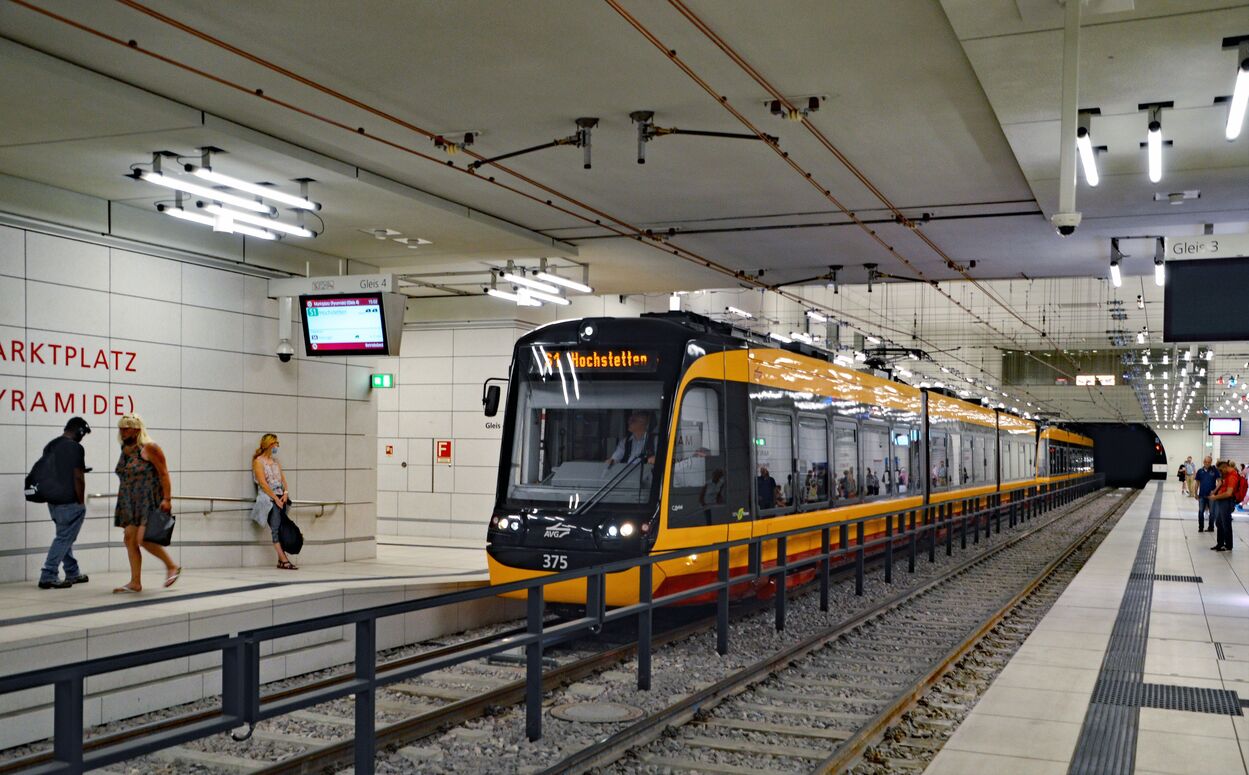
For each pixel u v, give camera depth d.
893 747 7.50
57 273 11.66
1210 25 7.95
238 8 7.84
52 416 11.58
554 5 7.90
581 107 10.36
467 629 12.62
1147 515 37.47
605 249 17.62
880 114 10.61
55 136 10.09
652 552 10.71
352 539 15.98
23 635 8.04
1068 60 7.55
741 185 13.48
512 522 11.24
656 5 7.92
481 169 12.45
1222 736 7.35
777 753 7.15
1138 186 13.08
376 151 11.54
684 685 9.05
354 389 16.09
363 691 5.44
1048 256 18.44
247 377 14.16
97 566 12.09
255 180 11.99
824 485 15.35
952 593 15.87
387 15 8.05
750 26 8.34
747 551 12.58
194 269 13.39
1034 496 35.38
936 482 23.12
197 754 7.29
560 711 8.10
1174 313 11.40
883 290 36.72
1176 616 12.95
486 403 11.97
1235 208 14.30
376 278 13.59
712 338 12.06
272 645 9.98
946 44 8.73
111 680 8.52
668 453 11.04
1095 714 7.97
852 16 8.16
